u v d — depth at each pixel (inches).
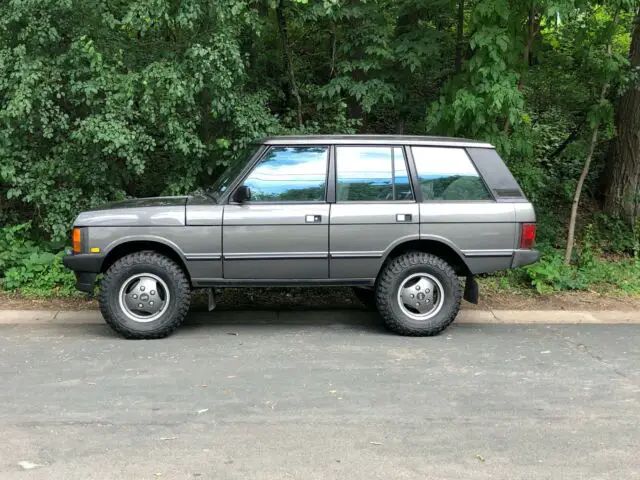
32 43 293.0
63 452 147.5
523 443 155.2
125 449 149.4
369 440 155.8
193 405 177.2
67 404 176.9
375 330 259.8
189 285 243.1
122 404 177.3
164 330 240.2
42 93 287.6
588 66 338.6
